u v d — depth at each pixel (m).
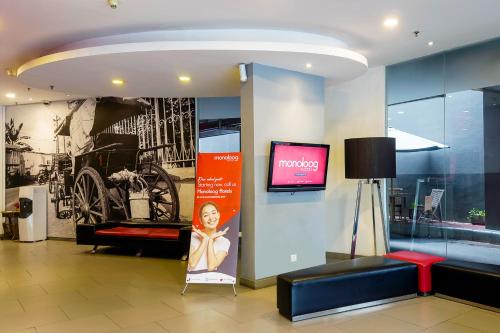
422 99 5.95
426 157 6.00
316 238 5.43
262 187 4.87
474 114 5.54
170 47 4.30
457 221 5.80
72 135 8.52
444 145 5.83
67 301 4.39
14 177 9.08
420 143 6.03
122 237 6.91
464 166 5.70
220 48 4.30
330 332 3.43
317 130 5.50
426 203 6.05
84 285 5.05
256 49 4.32
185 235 6.53
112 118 8.16
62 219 8.64
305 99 5.37
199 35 4.64
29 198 8.45
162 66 4.98
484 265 4.29
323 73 5.40
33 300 4.43
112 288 4.90
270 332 3.44
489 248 5.59
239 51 4.36
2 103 8.84
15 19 4.19
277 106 5.05
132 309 4.09
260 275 4.84
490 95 5.36
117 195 8.09
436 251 5.99
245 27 4.55
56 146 8.67
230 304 4.23
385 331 3.45
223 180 4.84
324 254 5.51
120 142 8.09
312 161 5.23
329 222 6.66
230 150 7.46
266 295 4.54
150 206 7.84
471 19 4.36
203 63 4.84
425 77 5.88
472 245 5.70
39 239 8.59
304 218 5.30
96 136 8.29
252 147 4.82
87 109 8.38
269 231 4.93
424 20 4.36
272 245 4.96
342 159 6.58
